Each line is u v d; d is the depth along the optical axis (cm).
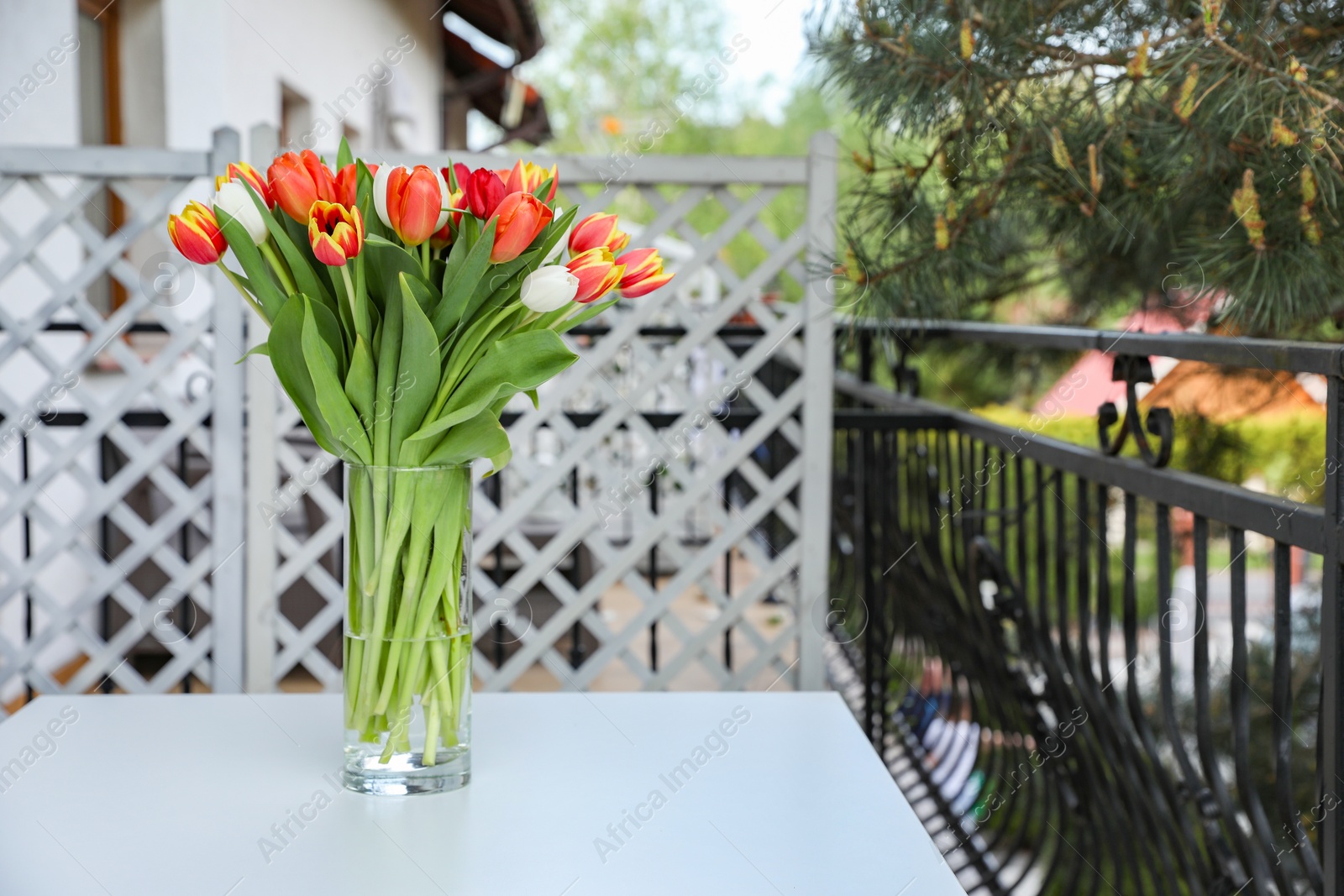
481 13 706
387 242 94
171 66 374
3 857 93
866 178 175
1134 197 166
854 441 295
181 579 220
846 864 95
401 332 98
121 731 125
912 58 155
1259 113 130
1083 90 156
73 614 219
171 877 91
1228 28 133
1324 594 101
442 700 106
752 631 219
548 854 96
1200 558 132
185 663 219
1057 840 204
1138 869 171
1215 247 147
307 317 95
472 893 89
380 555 102
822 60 170
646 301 211
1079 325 260
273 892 89
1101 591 166
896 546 267
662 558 445
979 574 221
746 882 92
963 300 207
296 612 298
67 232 328
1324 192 131
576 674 217
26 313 304
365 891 89
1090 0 152
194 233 96
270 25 471
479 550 215
